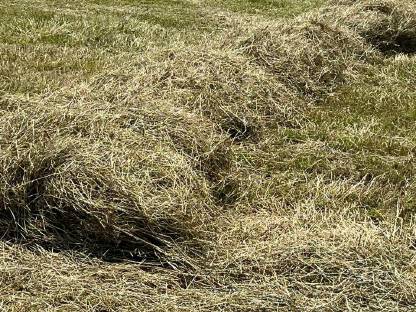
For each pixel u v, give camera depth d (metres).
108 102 5.20
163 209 3.94
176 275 3.77
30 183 4.04
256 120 5.96
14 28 8.61
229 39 7.56
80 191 3.95
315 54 7.39
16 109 4.95
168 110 5.18
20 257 3.78
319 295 3.62
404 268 3.82
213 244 3.98
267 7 11.94
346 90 7.20
